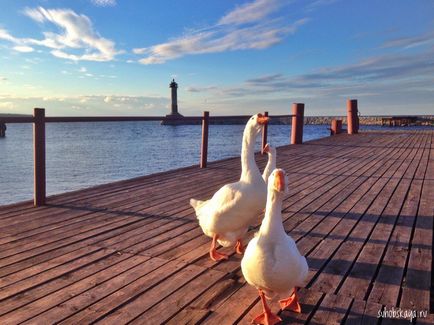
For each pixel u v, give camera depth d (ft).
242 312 10.19
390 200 21.68
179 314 10.07
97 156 69.97
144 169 54.13
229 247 14.87
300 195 23.07
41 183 20.56
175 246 14.94
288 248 9.37
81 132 205.77
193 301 10.74
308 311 10.25
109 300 10.76
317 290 11.35
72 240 15.44
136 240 15.55
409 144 51.88
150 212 19.53
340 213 19.24
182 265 13.16
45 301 10.69
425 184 25.85
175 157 67.10
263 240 9.50
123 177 47.96
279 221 9.55
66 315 9.99
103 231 16.58
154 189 24.84
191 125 293.02
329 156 40.22
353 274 12.41
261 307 10.45
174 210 19.92
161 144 97.14
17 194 40.42
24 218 18.30
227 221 13.23
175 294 11.12
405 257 13.73
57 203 21.15
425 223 17.51
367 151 44.47
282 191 9.07
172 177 28.94
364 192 23.73
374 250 14.40
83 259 13.58
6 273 12.39
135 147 88.74
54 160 64.69
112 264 13.19
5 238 15.56
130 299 10.83
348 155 40.96
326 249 14.51
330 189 24.67
